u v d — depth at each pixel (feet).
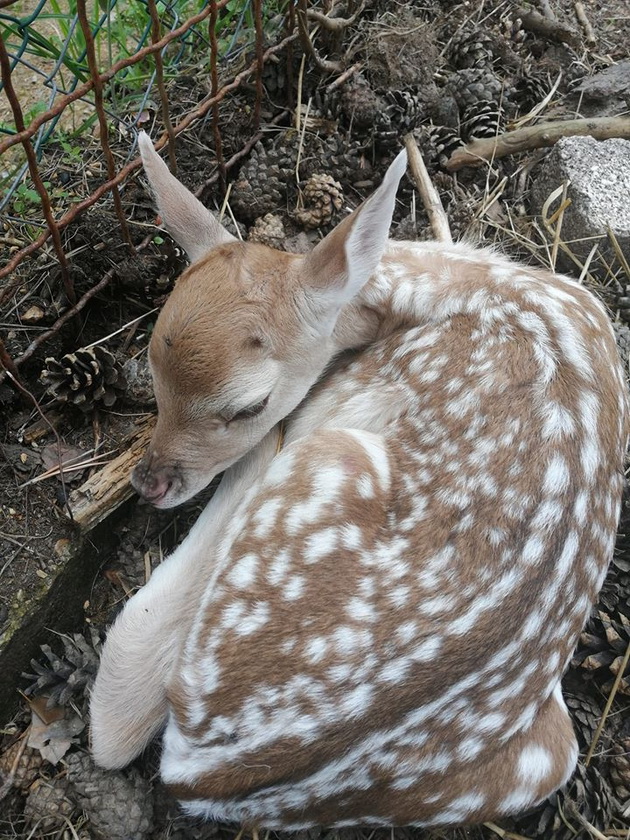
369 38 1.97
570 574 1.15
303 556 1.12
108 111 1.75
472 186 1.93
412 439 1.26
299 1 1.69
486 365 1.27
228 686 1.06
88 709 1.34
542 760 1.16
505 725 1.10
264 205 1.77
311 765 1.04
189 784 1.08
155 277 1.57
